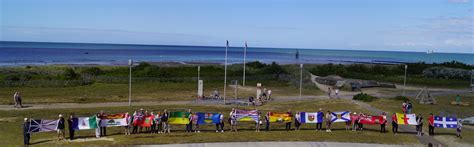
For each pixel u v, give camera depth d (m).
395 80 92.25
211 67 97.75
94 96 59.16
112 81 75.12
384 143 32.53
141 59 186.75
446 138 35.16
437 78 98.50
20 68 94.19
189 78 81.75
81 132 35.50
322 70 97.56
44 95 58.78
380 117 37.19
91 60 165.75
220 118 36.12
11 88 64.12
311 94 68.12
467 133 37.66
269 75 88.38
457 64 118.88
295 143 31.84
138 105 51.88
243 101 57.53
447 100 62.75
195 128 37.03
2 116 42.28
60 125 32.00
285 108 51.47
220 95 64.12
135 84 73.19
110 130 36.47
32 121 31.94
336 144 31.81
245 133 35.22
